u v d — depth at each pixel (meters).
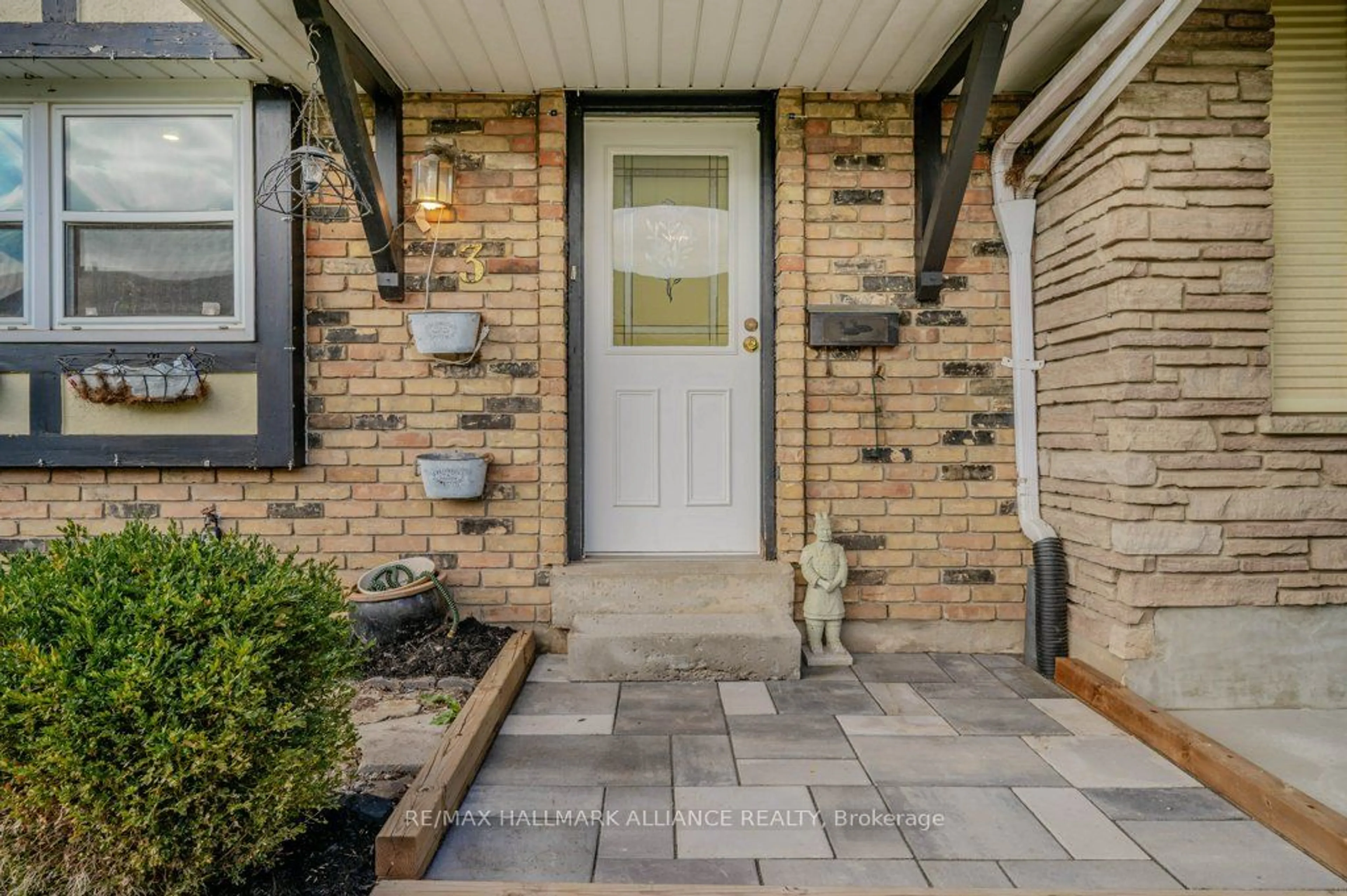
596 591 3.70
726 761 2.68
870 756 2.71
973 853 2.15
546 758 2.70
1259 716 3.07
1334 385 3.21
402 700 3.07
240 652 1.78
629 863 2.10
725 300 3.99
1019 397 3.77
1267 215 3.08
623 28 3.19
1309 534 3.09
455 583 3.80
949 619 3.83
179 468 3.71
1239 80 3.09
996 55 3.00
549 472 3.78
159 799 1.68
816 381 3.82
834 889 1.96
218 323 3.69
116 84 3.63
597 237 3.98
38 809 1.69
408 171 3.78
